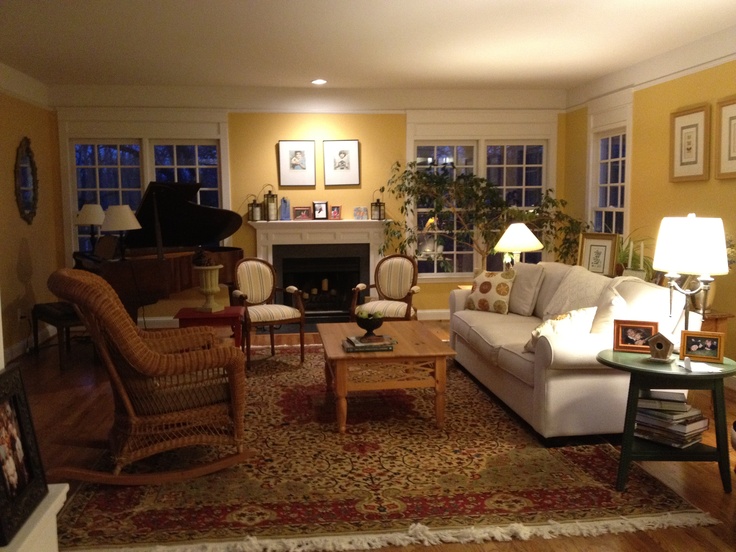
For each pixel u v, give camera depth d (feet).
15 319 19.06
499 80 21.49
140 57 17.66
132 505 9.46
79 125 22.09
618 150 20.80
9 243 18.69
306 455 11.31
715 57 15.62
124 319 9.73
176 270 17.83
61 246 22.50
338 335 14.05
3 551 5.34
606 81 20.70
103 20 14.05
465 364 16.57
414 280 19.36
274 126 22.85
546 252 24.35
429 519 8.98
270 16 13.84
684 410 10.18
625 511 9.16
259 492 9.87
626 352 10.48
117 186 22.89
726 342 15.37
